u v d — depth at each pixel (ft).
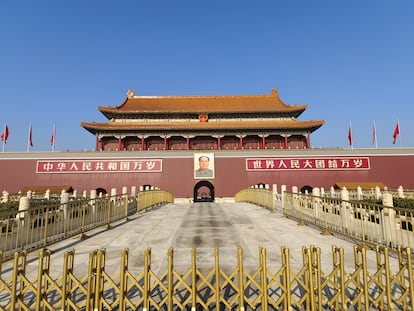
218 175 138.31
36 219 34.42
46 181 134.92
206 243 33.65
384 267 15.21
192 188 137.18
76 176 136.05
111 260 26.66
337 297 15.37
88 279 14.46
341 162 137.59
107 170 137.39
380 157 138.10
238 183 137.49
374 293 18.40
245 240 35.12
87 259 27.20
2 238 29.53
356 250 16.38
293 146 160.15
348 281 15.42
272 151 139.95
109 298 17.79
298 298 17.61
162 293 18.49
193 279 14.90
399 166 136.98
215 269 15.01
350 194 85.51
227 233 39.70
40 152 137.39
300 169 137.59
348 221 36.32
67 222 37.24
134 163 138.51
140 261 26.35
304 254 15.56
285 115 163.12
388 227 30.94
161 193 94.27
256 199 83.66
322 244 32.86
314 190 53.31
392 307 14.55
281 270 15.24
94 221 43.14
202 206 82.17
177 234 39.42
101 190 138.31
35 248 29.99
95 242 34.68
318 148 139.33
